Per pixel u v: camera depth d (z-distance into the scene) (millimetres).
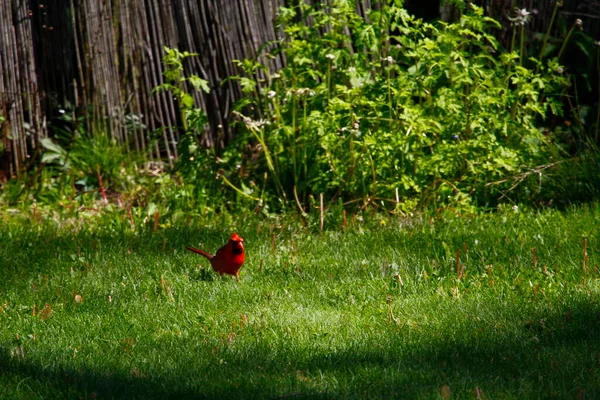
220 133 14359
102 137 14664
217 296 8523
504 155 12250
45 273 9477
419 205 12305
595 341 6895
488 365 6422
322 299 8445
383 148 11922
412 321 7602
